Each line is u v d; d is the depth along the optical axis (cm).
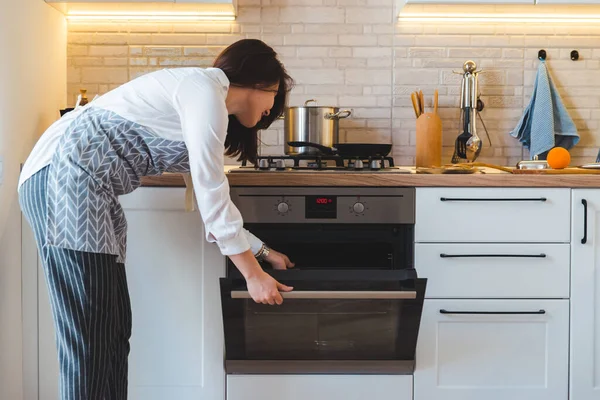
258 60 184
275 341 225
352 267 235
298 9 290
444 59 292
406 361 229
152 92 176
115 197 180
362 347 227
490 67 292
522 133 292
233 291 207
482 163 277
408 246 231
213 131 169
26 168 179
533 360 230
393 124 293
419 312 216
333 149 271
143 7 270
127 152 175
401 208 226
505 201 226
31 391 234
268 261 216
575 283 228
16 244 233
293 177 224
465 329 230
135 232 226
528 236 227
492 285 229
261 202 225
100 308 173
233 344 225
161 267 228
